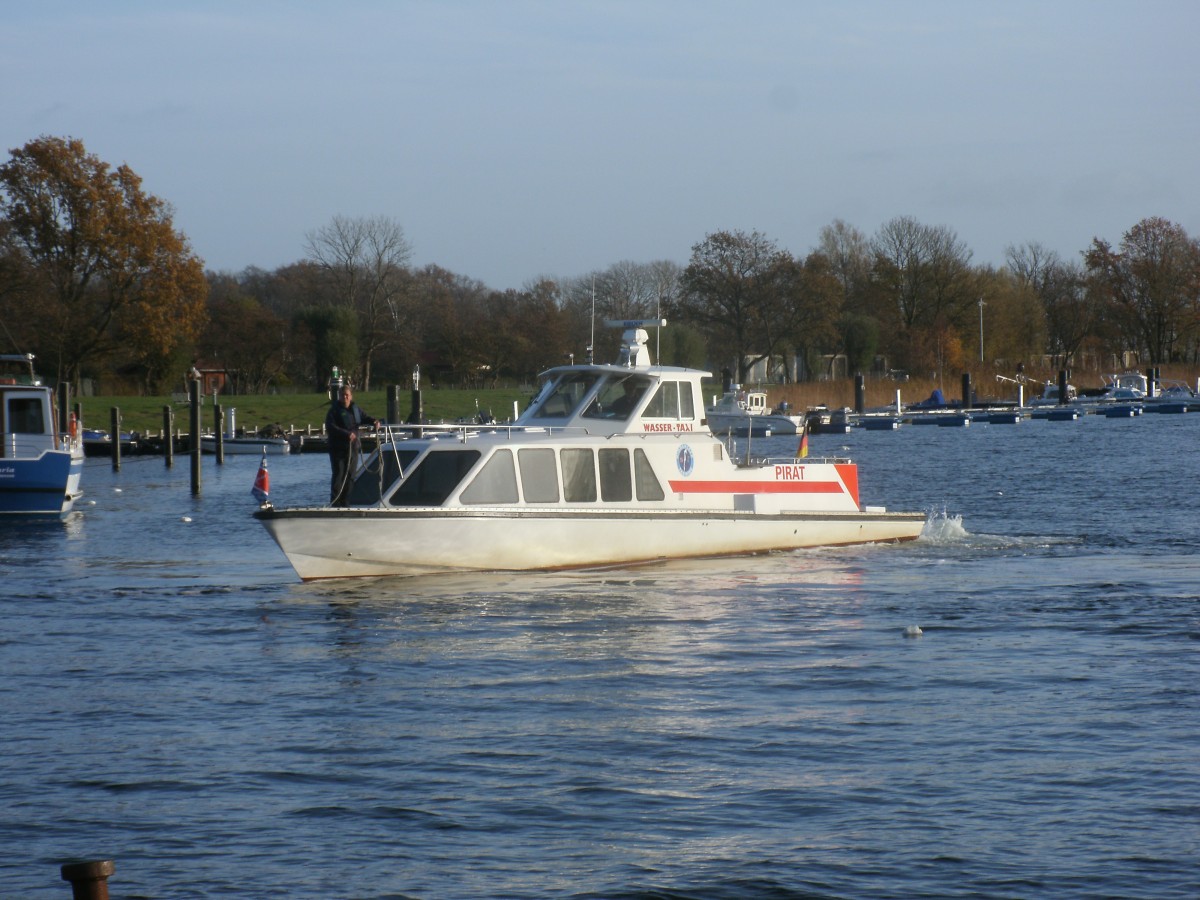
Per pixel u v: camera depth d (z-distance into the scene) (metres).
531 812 18.02
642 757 20.33
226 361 175.88
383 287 179.50
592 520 37.50
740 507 40.34
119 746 21.17
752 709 23.03
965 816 17.69
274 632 30.30
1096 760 19.88
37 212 135.50
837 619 31.22
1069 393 176.88
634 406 39.16
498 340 183.62
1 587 38.47
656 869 16.11
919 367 198.88
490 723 22.33
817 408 147.00
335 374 51.47
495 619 31.25
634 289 177.62
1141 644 28.03
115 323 140.50
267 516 34.03
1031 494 63.91
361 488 37.00
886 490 67.00
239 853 16.72
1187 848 16.52
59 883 15.86
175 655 28.02
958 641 28.61
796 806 18.12
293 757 20.50
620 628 30.25
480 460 36.31
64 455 60.38
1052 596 34.09
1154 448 97.62
